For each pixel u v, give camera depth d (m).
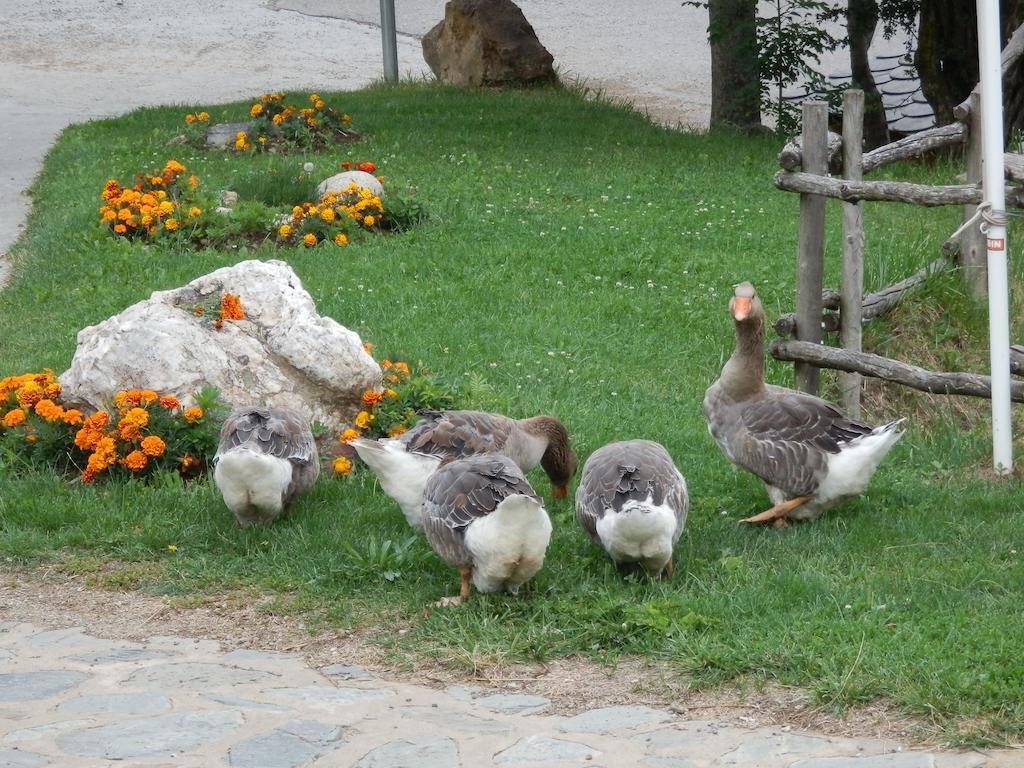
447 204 17.62
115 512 8.61
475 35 29.72
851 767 5.24
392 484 7.79
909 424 10.88
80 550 8.24
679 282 14.40
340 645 6.88
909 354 11.49
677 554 7.90
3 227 18.27
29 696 6.17
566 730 5.73
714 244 15.85
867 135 24.89
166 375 9.49
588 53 36.50
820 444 8.23
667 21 40.09
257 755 5.49
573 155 21.45
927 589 7.11
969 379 9.59
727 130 25.52
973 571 7.38
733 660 6.27
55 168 21.05
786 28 25.30
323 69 34.22
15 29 37.38
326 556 7.94
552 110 26.25
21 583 7.80
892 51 34.91
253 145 21.55
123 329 9.63
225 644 6.94
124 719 5.88
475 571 7.14
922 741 5.46
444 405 10.26
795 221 16.88
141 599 7.56
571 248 15.66
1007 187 9.36
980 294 11.96
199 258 15.10
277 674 6.48
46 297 13.80
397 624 7.08
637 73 34.38
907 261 12.86
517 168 20.36
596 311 13.30
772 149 22.50
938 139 10.94
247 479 7.94
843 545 7.94
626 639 6.67
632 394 11.16
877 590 7.11
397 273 14.59
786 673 6.15
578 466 9.55
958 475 9.66
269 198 18.03
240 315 9.94
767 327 12.69
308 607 7.34
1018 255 12.98
